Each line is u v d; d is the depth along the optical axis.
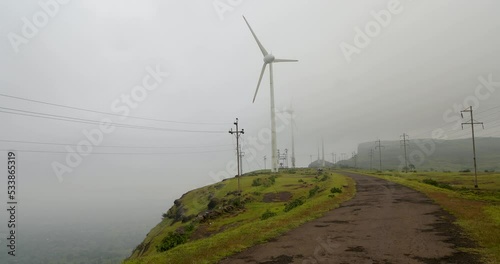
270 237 17.19
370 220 20.73
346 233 16.94
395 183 54.19
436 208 24.72
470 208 23.53
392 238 15.14
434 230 16.48
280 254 13.43
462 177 80.12
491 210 21.83
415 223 18.78
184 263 13.23
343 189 45.25
